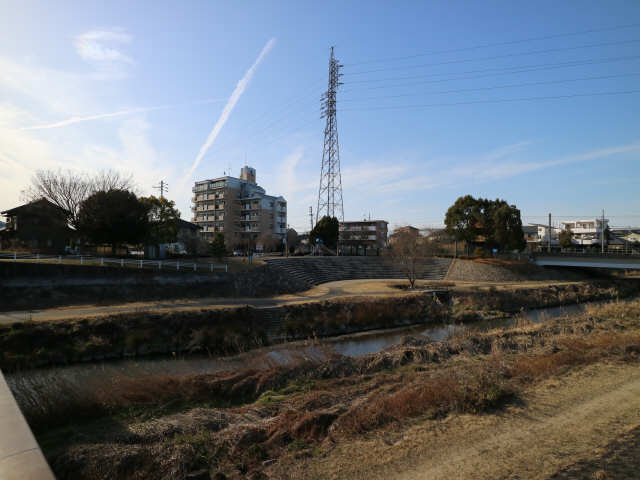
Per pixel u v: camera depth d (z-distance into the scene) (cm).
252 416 852
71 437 757
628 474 539
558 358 1179
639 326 1894
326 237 5409
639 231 7731
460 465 579
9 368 1391
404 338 1689
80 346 1584
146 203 3566
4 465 322
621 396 870
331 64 5362
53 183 3378
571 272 4900
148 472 594
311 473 573
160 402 984
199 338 1800
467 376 1012
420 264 4400
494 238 4759
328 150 5562
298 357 1373
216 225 7769
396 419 781
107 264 2622
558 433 686
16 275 2117
